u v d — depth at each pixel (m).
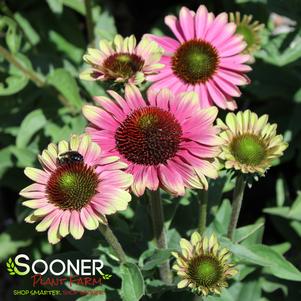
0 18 0.71
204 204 0.55
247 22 0.63
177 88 0.54
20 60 0.71
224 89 0.53
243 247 0.55
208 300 0.57
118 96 0.50
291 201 0.68
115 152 0.48
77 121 0.67
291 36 0.68
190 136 0.48
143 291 0.50
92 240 0.58
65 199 0.45
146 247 0.59
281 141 0.50
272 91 0.71
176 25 0.57
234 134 0.51
